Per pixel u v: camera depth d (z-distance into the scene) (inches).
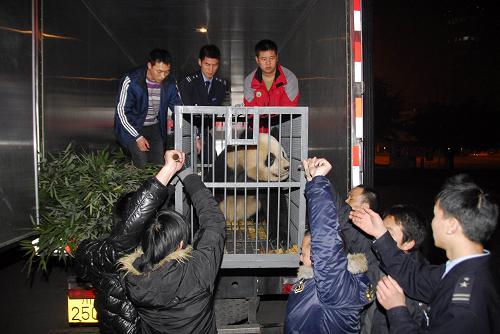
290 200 154.1
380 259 101.0
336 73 172.6
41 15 164.6
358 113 156.6
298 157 143.9
